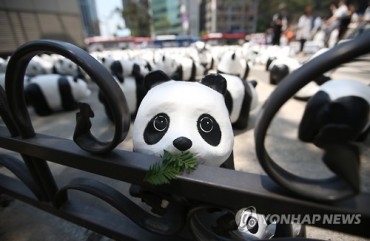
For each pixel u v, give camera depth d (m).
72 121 2.93
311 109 0.46
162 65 3.54
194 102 0.89
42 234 1.21
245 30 36.84
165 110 0.89
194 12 35.03
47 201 1.01
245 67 3.68
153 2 44.03
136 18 33.16
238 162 1.84
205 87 1.00
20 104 0.77
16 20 8.12
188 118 0.87
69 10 10.35
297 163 1.79
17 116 0.77
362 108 0.45
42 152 0.78
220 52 6.15
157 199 0.83
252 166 1.78
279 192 0.50
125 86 2.45
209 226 0.88
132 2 33.62
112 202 0.78
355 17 6.88
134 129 0.94
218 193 0.56
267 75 5.25
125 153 0.69
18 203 1.43
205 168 0.60
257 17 36.41
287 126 2.46
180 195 0.61
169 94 0.91
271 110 0.41
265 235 0.97
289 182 0.46
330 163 0.43
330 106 0.44
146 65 3.18
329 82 0.53
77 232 1.22
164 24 43.72
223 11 35.00
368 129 0.53
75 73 4.58
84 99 3.76
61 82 3.12
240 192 0.53
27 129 0.81
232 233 0.83
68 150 0.73
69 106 3.28
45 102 3.05
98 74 0.54
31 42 0.59
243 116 2.35
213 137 0.89
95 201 1.43
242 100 2.25
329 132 0.42
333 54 0.35
